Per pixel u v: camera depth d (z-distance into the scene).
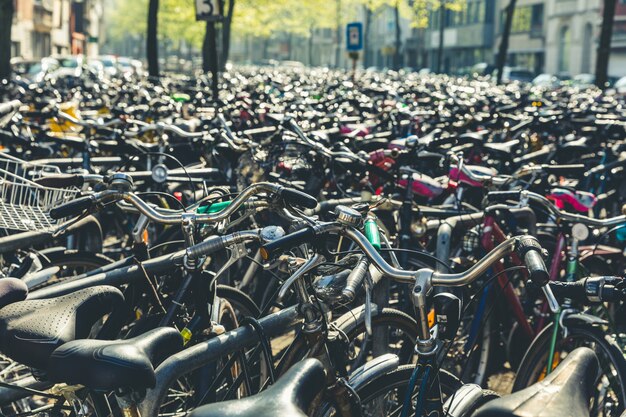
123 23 86.44
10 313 2.64
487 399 3.09
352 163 6.01
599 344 3.70
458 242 4.93
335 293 2.74
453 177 5.46
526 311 4.82
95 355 2.30
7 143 7.39
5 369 3.42
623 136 9.52
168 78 26.22
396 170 5.56
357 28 18.66
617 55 52.28
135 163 6.80
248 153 5.45
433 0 44.38
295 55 99.31
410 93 16.97
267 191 3.02
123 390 2.34
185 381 3.38
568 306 3.84
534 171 5.43
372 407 3.12
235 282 5.26
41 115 8.39
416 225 4.92
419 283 2.56
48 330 2.56
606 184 7.30
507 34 26.83
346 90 17.69
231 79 19.41
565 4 56.97
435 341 2.68
